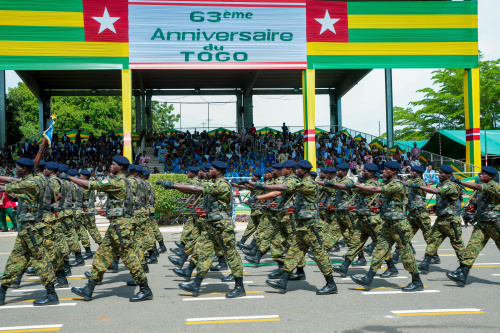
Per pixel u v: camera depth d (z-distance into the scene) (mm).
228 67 18141
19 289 7582
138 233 7891
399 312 6012
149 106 32062
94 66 17328
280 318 5762
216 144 28094
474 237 7555
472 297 6809
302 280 8055
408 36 18812
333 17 18500
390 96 28891
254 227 10859
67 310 6184
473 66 19188
